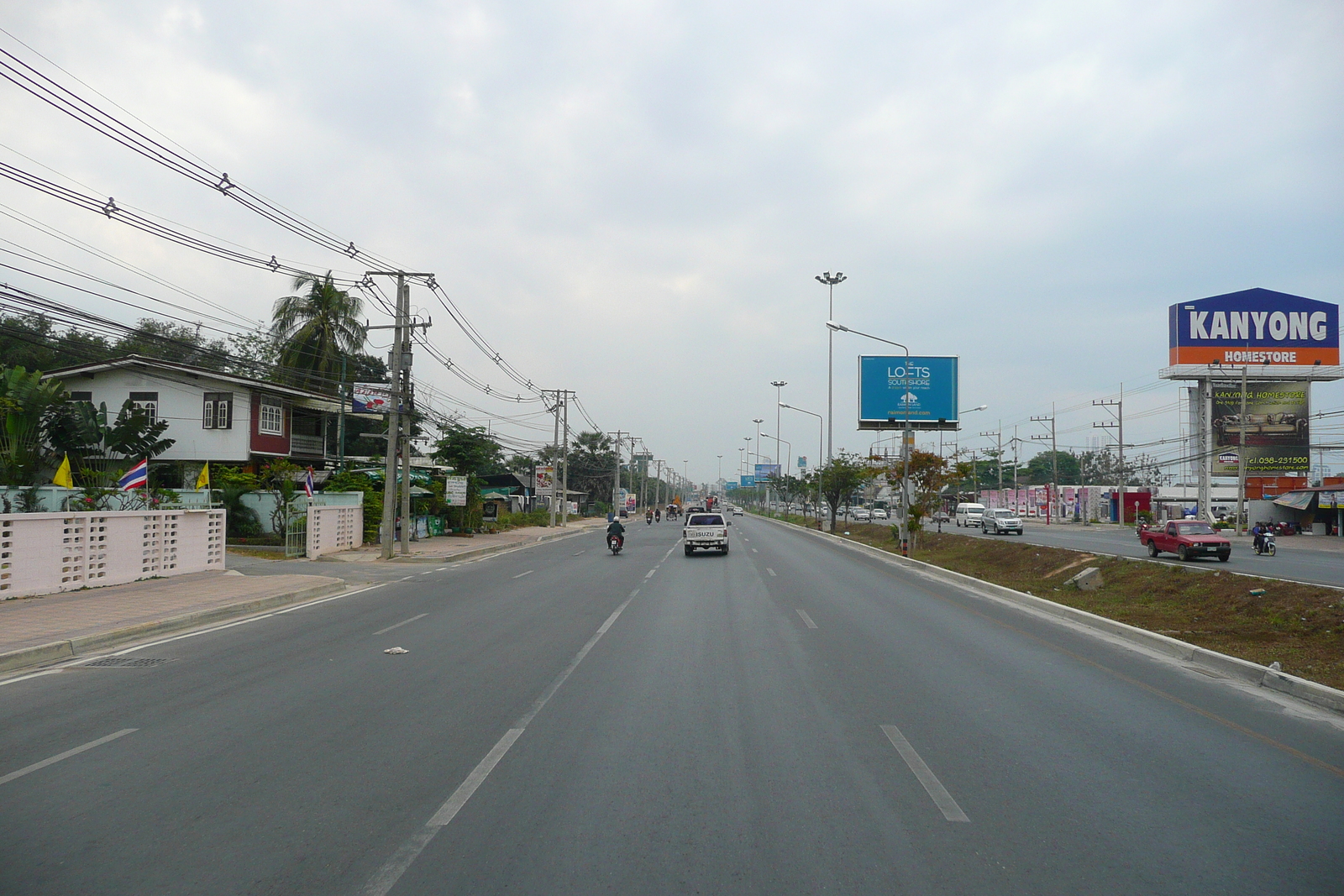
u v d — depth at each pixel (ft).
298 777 20.24
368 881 14.66
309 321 150.61
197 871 15.05
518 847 16.07
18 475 82.74
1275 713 27.14
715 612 51.78
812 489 211.00
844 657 36.55
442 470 161.89
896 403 140.26
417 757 21.86
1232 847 16.30
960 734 24.21
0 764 21.33
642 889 14.37
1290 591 51.37
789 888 14.44
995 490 328.90
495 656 36.70
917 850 16.06
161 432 112.16
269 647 39.22
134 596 55.11
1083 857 15.81
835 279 173.88
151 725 25.11
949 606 55.67
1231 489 241.96
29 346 130.21
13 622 43.42
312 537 96.48
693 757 21.86
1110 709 27.43
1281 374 192.85
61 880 14.67
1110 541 143.13
